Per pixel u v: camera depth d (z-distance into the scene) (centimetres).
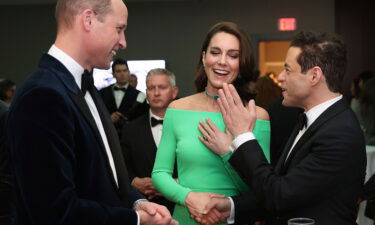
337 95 193
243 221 218
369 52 966
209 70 228
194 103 234
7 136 152
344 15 973
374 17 964
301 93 193
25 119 144
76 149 157
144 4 976
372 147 368
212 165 222
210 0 954
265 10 940
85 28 165
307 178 179
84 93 173
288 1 933
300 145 191
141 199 191
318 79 190
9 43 1020
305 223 162
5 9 1016
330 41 191
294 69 193
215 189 222
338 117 185
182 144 226
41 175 142
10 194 369
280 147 321
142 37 979
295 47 194
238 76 234
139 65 966
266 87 429
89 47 168
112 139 182
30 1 979
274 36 937
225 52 224
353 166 179
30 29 1015
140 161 336
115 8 169
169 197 223
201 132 223
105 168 166
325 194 181
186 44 967
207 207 211
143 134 341
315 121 189
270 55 1231
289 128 318
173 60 971
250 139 198
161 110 345
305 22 930
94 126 163
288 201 181
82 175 158
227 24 228
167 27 971
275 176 188
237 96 205
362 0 965
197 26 962
